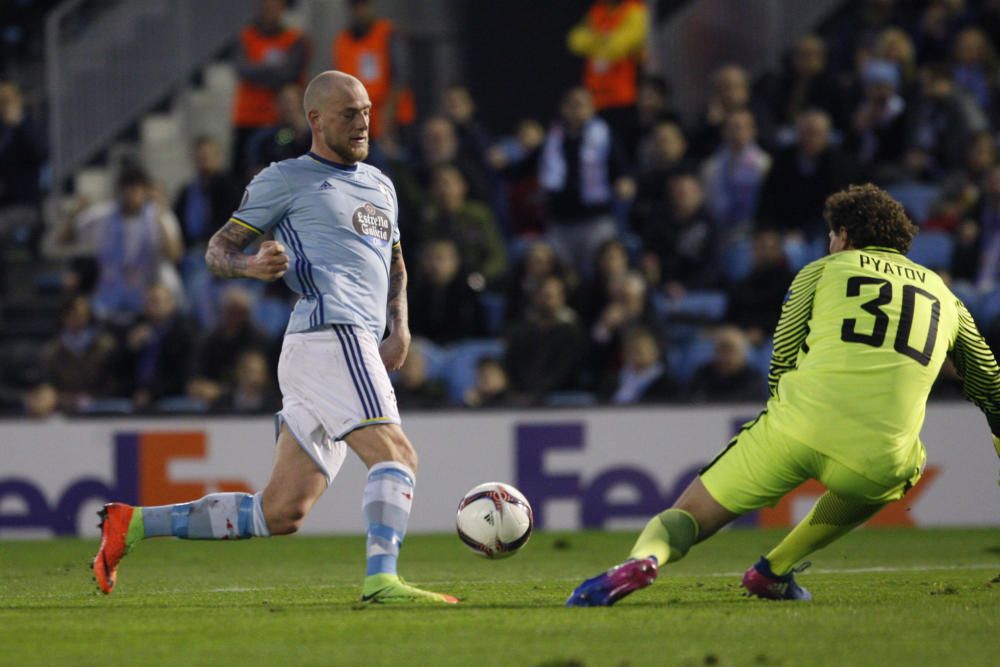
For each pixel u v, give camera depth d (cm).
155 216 5388
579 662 1523
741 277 5059
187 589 2616
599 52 5909
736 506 1969
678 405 4309
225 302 4872
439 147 5497
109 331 5031
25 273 6066
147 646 1695
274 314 5344
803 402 1950
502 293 5200
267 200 2120
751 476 1958
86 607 2198
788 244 5016
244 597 2386
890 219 2078
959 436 4288
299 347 2108
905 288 2023
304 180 2134
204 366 4869
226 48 6494
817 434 1933
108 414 4288
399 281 2280
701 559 3275
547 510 4300
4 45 7044
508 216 5647
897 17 5984
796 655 1591
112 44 6253
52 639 1766
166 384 4919
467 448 4322
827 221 2127
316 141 2167
